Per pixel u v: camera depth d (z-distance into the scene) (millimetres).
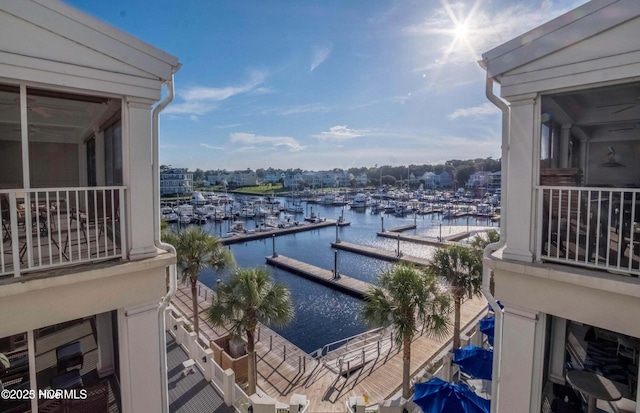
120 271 4406
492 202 72438
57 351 4922
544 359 4539
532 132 4473
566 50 4148
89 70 4277
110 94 4531
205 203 78188
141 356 4719
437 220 60156
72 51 4172
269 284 10195
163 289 4859
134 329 4660
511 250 4668
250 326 9797
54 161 7777
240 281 9906
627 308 3777
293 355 13414
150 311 4793
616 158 5703
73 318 4191
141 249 4770
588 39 3994
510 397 4695
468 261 11906
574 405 4629
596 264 4004
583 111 5512
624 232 4871
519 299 4551
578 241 4172
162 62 4812
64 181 7895
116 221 5570
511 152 4656
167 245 5035
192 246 13492
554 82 4242
